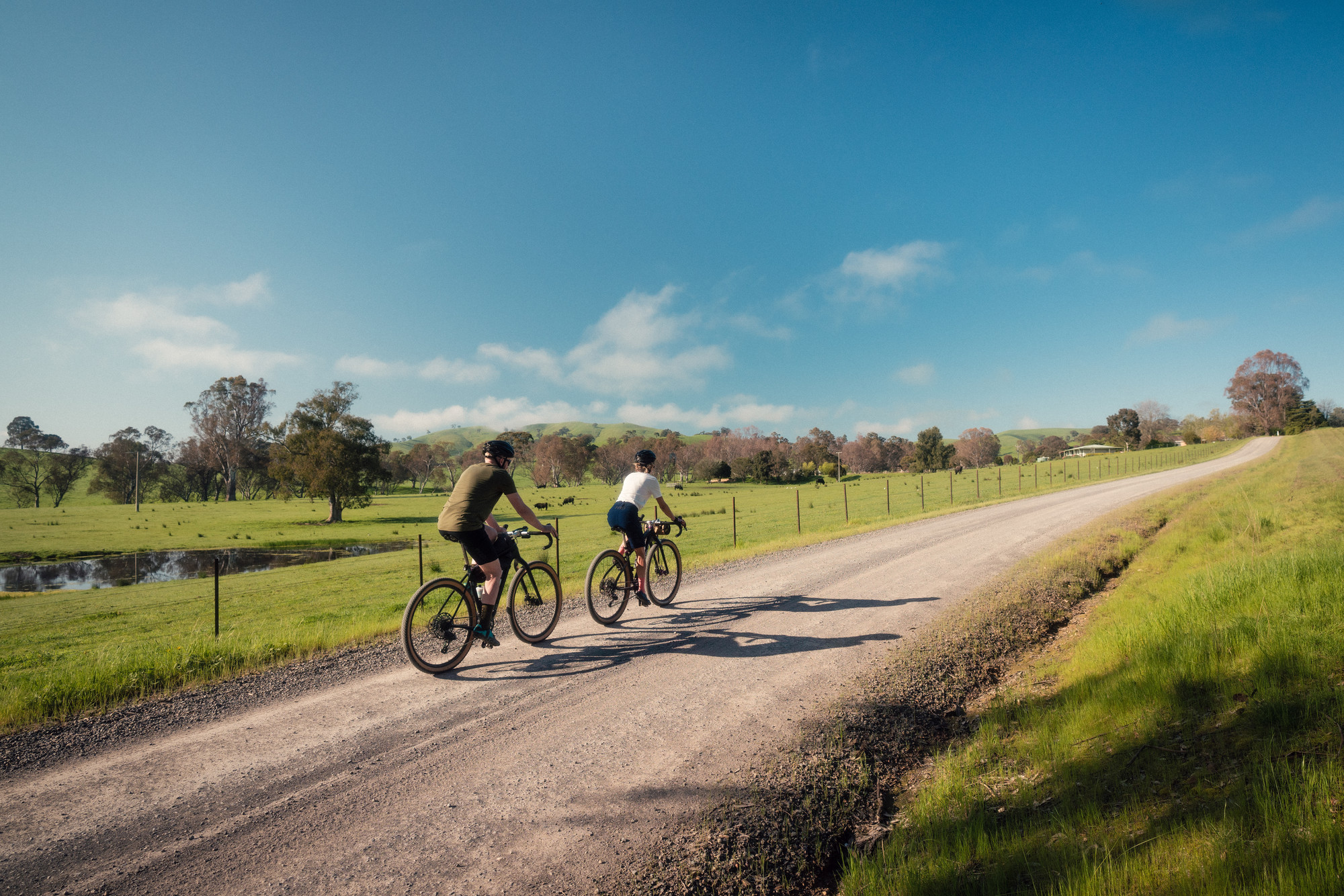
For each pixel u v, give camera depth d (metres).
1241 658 4.42
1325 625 4.67
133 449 110.31
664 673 5.45
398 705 4.82
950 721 4.68
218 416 97.44
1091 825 2.91
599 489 111.81
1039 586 8.91
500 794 3.43
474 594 5.94
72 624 17.47
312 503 89.06
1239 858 2.39
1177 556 11.17
